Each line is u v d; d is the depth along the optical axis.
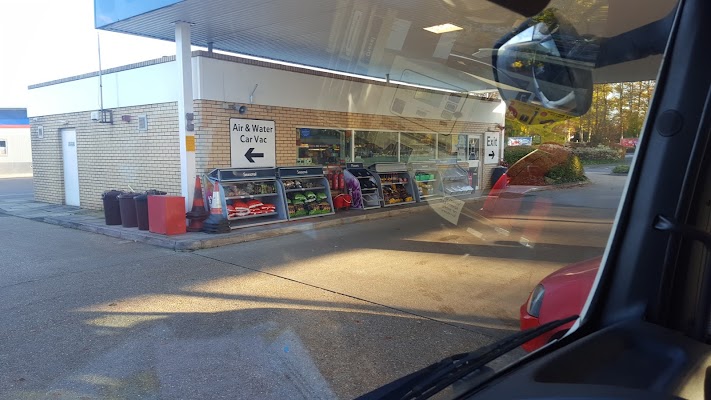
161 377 3.14
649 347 1.15
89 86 10.80
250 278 4.77
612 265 1.33
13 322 4.30
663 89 1.25
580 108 1.62
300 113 5.62
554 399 0.95
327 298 4.20
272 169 4.93
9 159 23.75
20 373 3.33
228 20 5.06
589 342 1.18
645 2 1.30
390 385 1.24
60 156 12.30
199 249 6.20
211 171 6.63
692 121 1.20
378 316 3.85
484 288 3.78
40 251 7.15
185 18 5.26
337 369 3.04
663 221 1.21
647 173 1.27
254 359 3.28
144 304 4.60
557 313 2.06
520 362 1.20
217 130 6.90
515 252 3.53
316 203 4.75
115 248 7.18
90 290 5.14
